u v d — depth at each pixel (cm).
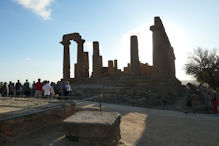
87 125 460
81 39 3353
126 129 714
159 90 2208
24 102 791
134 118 972
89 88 2358
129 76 2636
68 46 3412
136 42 2722
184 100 1950
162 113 1213
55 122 659
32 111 536
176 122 943
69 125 477
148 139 624
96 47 3291
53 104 702
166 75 2459
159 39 2444
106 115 553
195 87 2814
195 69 3756
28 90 1798
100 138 456
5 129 486
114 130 482
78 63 3288
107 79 2919
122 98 1828
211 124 925
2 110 558
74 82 3234
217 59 3584
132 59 2692
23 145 452
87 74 3706
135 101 1692
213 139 673
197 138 680
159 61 2414
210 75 3597
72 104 763
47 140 482
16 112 517
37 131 558
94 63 3253
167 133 728
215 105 1266
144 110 1297
